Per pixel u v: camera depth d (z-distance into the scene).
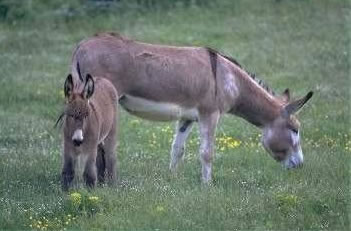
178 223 24.23
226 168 32.62
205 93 31.00
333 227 24.55
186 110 31.00
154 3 67.69
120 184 28.91
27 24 64.31
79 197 25.77
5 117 41.88
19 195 27.41
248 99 32.25
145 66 30.23
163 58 30.48
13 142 36.97
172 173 30.95
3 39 60.00
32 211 25.55
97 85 28.47
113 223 24.25
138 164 32.56
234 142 37.34
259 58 54.53
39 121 41.19
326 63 53.34
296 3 67.38
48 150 34.84
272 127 32.50
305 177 30.59
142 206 25.66
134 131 39.84
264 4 67.50
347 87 48.38
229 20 64.19
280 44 58.22
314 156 34.06
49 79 50.41
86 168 27.14
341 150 35.31
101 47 30.00
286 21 63.41
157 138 38.41
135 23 63.47
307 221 24.91
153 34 60.41
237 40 59.34
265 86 33.16
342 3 66.69
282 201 26.19
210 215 24.97
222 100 31.47
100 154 29.14
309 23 62.62
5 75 51.19
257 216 25.23
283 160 32.62
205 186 28.55
